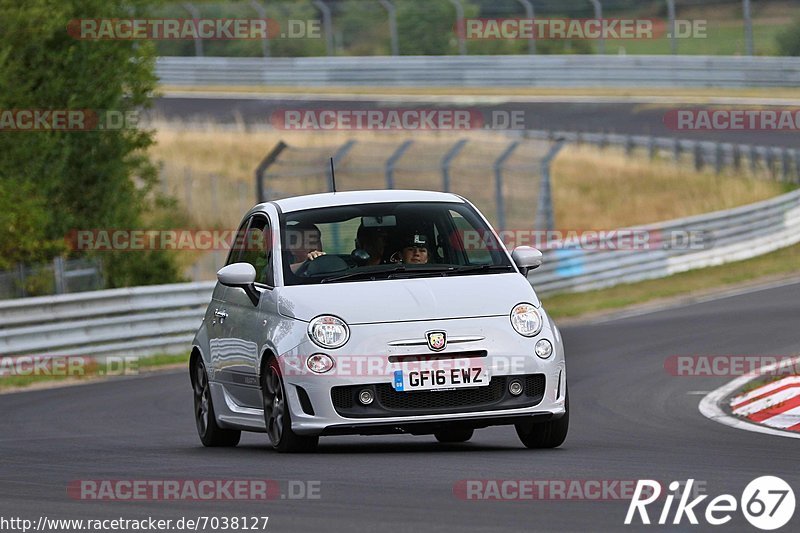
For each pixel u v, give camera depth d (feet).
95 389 178.19
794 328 199.52
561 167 455.22
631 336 207.51
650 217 412.57
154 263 290.15
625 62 548.31
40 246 261.03
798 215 366.22
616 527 62.64
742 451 93.97
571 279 284.00
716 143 455.63
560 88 556.92
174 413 145.79
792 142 486.38
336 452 98.58
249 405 103.76
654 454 92.48
